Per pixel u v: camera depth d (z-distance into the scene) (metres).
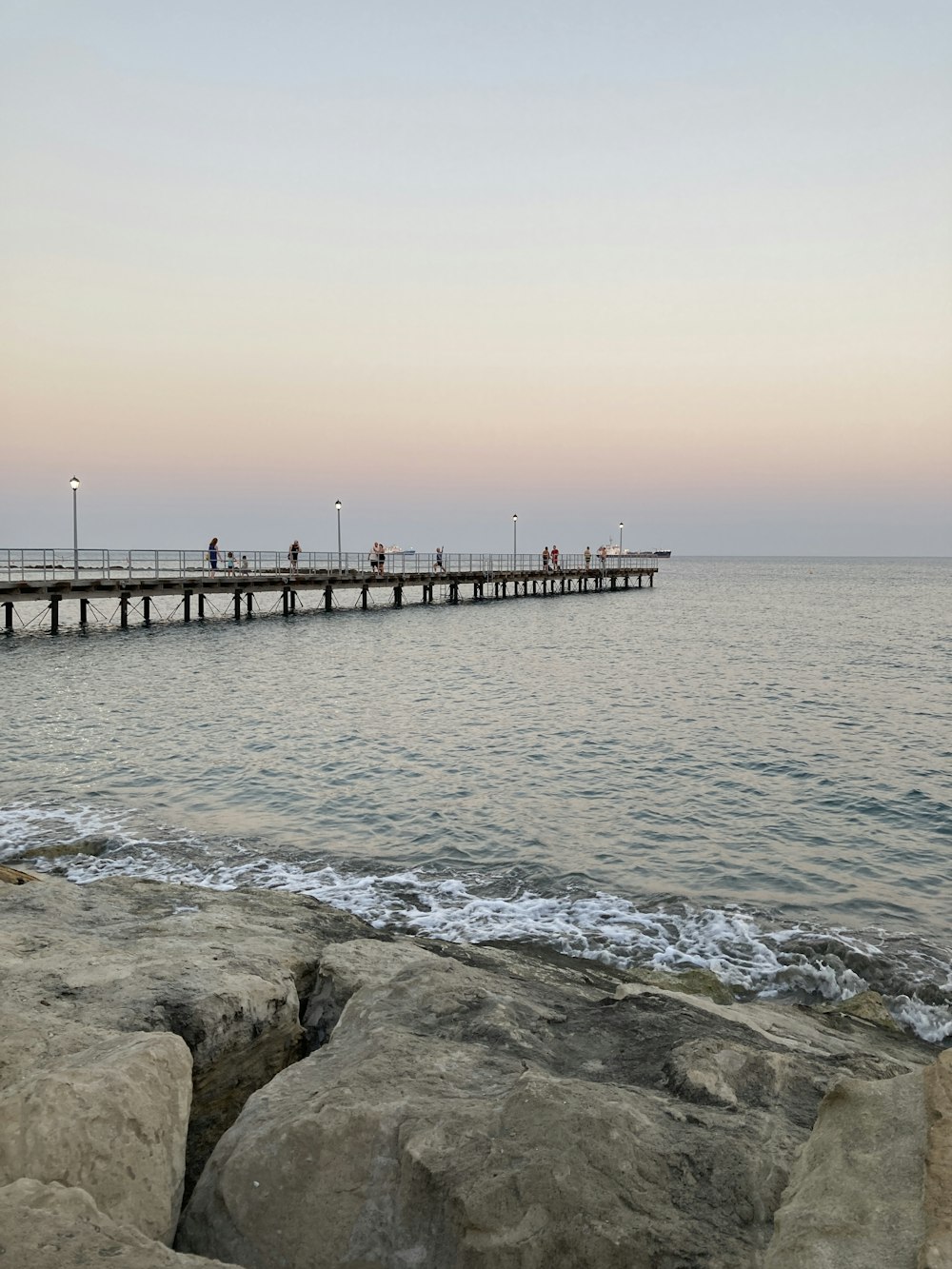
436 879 11.09
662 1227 2.90
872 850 12.45
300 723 20.98
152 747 17.98
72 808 13.75
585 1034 4.83
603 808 14.32
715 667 32.94
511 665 32.91
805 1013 7.17
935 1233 2.37
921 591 102.94
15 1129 3.25
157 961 5.66
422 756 17.78
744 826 13.47
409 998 5.12
